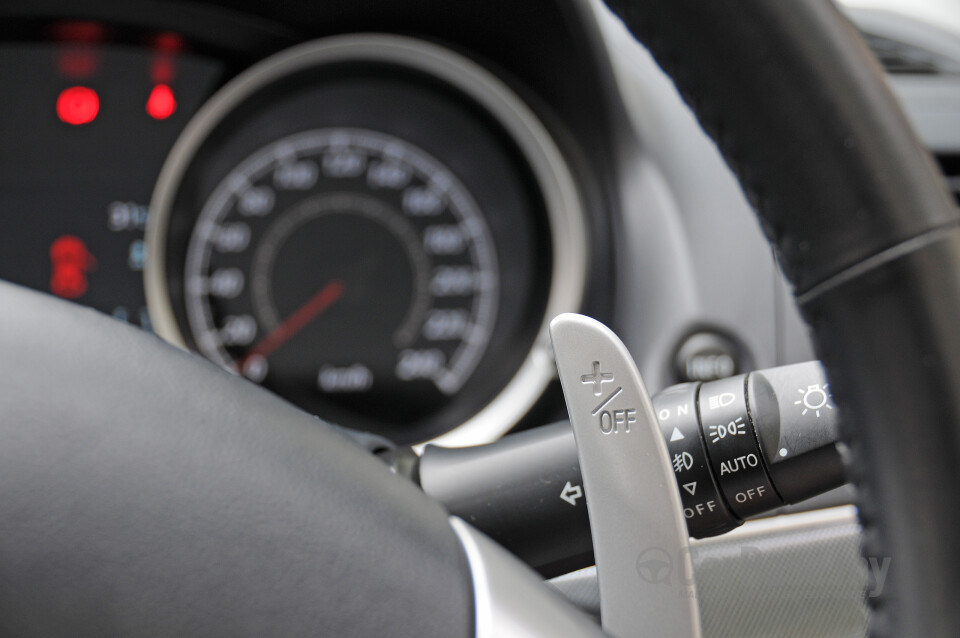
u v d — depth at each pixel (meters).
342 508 0.23
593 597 0.34
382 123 0.58
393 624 0.23
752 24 0.23
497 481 0.31
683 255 0.50
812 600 0.38
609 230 0.52
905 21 0.57
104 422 0.23
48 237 0.58
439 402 0.58
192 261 0.58
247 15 0.57
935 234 0.22
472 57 0.56
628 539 0.25
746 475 0.29
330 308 0.58
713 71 0.24
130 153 0.58
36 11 0.57
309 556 0.23
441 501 0.32
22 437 0.22
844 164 0.23
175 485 0.22
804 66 0.23
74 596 0.22
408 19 0.57
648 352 0.51
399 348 0.58
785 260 0.24
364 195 0.58
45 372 0.23
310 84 0.58
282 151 0.58
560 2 0.52
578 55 0.52
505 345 0.57
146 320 0.58
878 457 0.23
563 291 0.55
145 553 0.22
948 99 0.54
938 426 0.22
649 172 0.51
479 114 0.57
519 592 0.24
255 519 0.23
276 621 0.22
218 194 0.58
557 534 0.31
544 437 0.31
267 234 0.58
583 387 0.25
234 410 0.24
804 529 0.40
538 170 0.55
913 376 0.22
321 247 0.58
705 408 0.29
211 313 0.58
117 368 0.24
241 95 0.57
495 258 0.57
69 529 0.22
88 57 0.58
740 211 0.50
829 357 0.24
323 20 0.57
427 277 0.58
